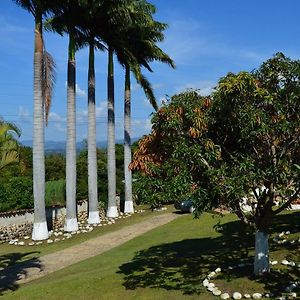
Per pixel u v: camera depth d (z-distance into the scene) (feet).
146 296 29.55
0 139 37.27
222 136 28.14
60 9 68.90
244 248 40.83
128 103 94.94
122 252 48.03
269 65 26.86
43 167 63.87
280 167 25.99
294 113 26.58
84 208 87.81
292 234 41.93
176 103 27.50
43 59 67.41
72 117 70.95
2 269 45.01
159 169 27.37
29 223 70.28
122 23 76.13
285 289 27.66
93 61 79.51
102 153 118.01
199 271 34.47
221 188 25.34
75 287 32.91
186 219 69.56
